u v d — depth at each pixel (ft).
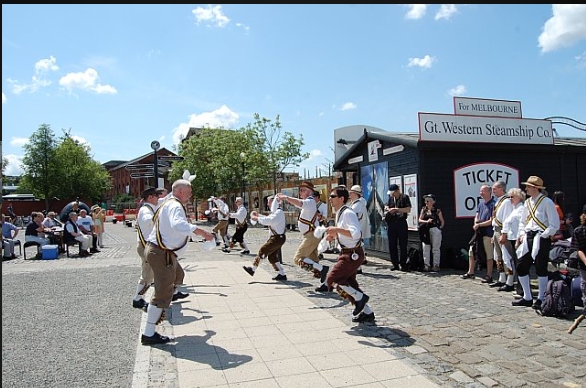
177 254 16.92
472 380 12.75
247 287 26.73
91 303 23.84
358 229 17.58
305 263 25.29
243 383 12.74
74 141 182.70
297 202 25.64
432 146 31.30
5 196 170.30
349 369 13.64
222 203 48.08
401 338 16.60
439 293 24.23
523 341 16.05
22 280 31.48
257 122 94.38
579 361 14.05
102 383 13.20
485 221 27.27
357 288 18.49
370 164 40.01
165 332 17.79
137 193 225.35
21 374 13.92
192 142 113.09
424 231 30.99
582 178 35.76
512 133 33.63
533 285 26.09
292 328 18.07
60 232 50.29
